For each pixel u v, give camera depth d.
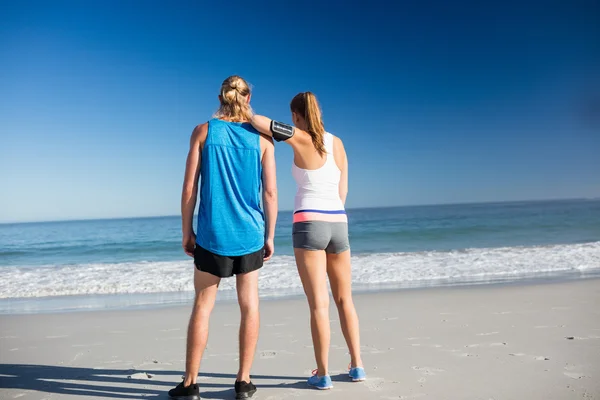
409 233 24.88
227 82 2.66
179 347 3.99
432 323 4.59
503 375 2.91
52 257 18.88
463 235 22.72
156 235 31.27
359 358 2.91
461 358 3.33
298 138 2.69
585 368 3.01
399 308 5.46
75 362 3.54
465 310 5.22
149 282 8.49
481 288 6.88
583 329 4.11
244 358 2.60
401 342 3.87
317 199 2.75
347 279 2.88
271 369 3.23
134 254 19.08
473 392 2.62
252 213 2.56
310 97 2.80
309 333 4.37
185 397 2.55
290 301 6.25
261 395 2.67
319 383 2.75
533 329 4.17
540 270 8.99
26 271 10.73
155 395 2.72
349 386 2.79
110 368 3.36
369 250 17.33
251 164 2.55
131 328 4.83
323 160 2.77
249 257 2.53
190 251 2.59
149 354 3.76
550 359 3.23
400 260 10.95
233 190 2.51
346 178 2.97
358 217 56.72
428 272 9.03
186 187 2.49
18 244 27.59
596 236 19.94
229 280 8.08
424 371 3.05
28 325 5.05
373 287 7.52
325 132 2.85
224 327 4.73
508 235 21.92
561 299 5.70
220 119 2.59
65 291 7.80
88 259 17.56
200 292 2.54
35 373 3.24
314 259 2.73
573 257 10.55
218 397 2.66
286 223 41.72
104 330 4.75
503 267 9.45
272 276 8.69
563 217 37.28
